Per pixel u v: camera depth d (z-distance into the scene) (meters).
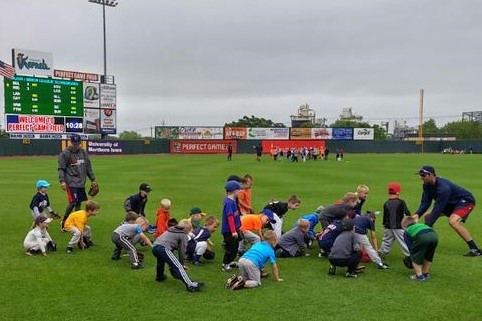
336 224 8.02
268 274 7.03
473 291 6.27
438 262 7.83
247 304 5.71
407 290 6.30
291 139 72.88
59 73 51.41
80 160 10.40
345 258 6.84
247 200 9.52
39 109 43.09
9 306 5.57
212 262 7.89
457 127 138.12
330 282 6.69
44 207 10.12
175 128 70.31
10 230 10.27
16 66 43.47
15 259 7.81
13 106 41.59
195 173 27.14
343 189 18.72
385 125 133.00
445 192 8.10
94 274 6.98
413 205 14.51
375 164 38.16
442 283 6.64
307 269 7.42
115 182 21.41
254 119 134.38
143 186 9.73
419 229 6.77
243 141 68.06
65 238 9.56
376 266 7.62
